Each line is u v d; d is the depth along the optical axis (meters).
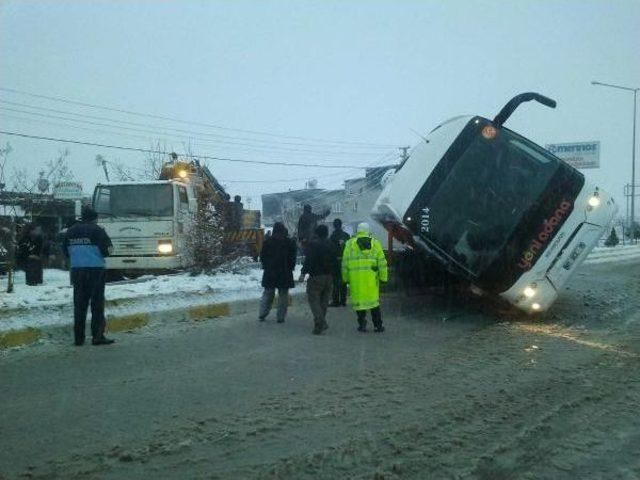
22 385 6.90
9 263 12.15
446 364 7.83
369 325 10.90
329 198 58.94
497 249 10.37
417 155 11.95
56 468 4.67
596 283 16.16
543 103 11.04
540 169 10.57
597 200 10.71
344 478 4.48
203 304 11.76
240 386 6.84
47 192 27.44
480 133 10.80
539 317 11.33
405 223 10.83
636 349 8.62
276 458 4.84
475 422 5.64
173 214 15.80
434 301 13.59
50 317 9.89
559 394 6.50
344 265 10.30
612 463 4.77
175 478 4.50
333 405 6.13
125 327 10.30
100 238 9.09
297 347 8.96
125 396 6.47
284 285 11.01
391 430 5.42
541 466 4.70
